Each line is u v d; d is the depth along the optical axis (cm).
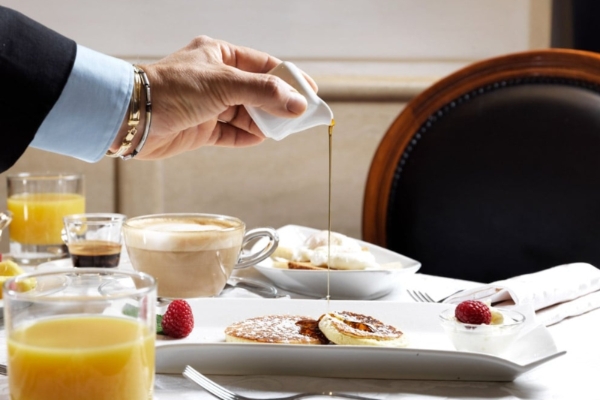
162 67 108
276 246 128
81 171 233
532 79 175
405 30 242
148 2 233
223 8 236
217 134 135
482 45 245
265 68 129
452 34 244
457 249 176
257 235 128
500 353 94
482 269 174
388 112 240
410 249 180
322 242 136
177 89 107
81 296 67
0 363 89
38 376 65
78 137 101
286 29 239
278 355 85
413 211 179
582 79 171
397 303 108
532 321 100
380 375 86
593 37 235
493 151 174
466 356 84
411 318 106
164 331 97
